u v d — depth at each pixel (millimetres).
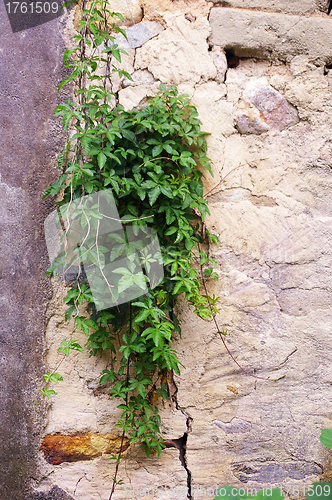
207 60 1655
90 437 1713
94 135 1401
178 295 1690
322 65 1686
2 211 1704
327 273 1717
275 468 1729
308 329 1721
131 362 1691
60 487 1693
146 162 1438
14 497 1670
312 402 1725
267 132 1693
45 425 1700
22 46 1695
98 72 1655
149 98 1664
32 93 1688
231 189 1705
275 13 1666
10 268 1703
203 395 1728
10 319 1699
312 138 1695
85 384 1717
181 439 1745
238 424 1729
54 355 1711
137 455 1715
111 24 1444
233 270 1715
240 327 1720
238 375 1729
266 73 1714
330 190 1706
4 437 1684
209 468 1729
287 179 1701
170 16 1652
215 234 1706
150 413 1607
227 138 1688
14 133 1696
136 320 1367
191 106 1569
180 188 1452
